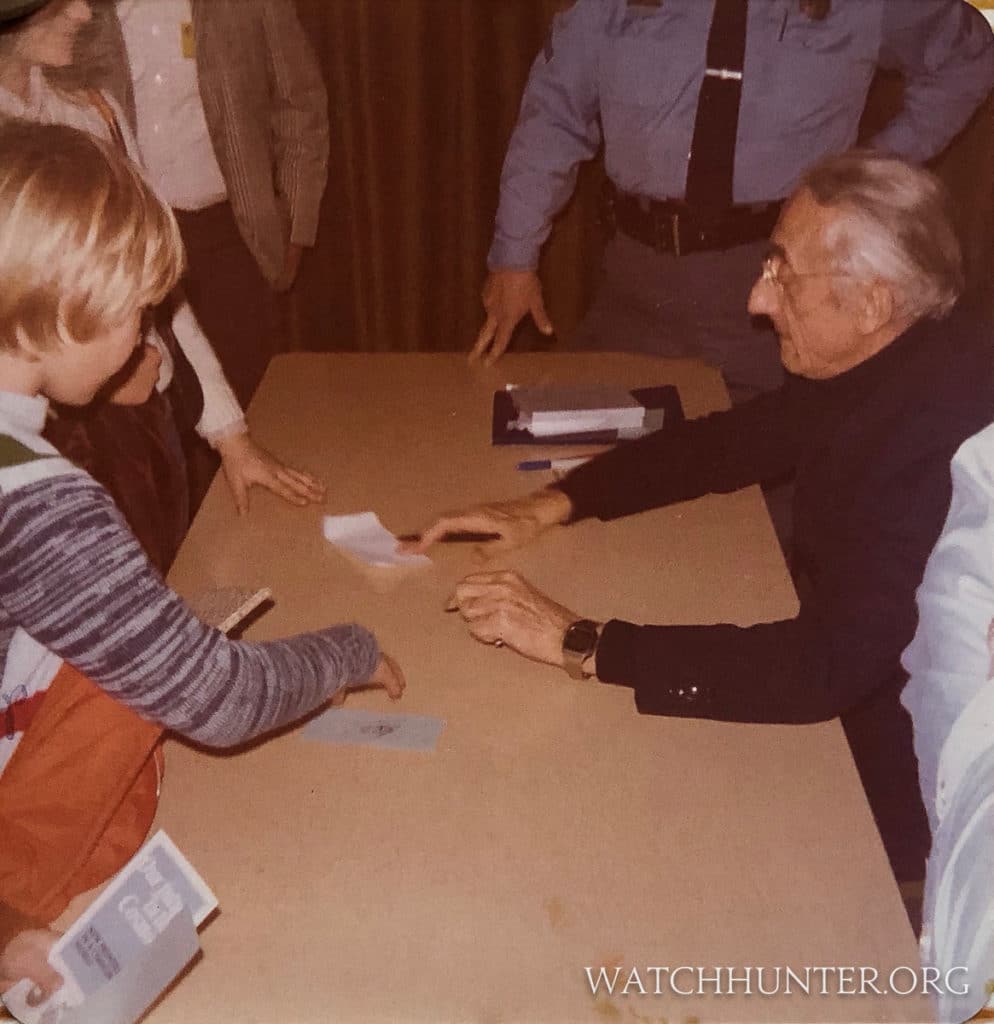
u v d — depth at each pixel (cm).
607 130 220
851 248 125
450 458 167
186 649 92
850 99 213
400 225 320
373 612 134
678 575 140
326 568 142
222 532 150
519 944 93
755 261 222
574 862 100
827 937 93
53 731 96
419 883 98
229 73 233
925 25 206
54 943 91
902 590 121
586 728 115
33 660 97
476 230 319
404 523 152
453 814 105
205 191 244
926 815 132
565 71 218
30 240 83
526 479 162
